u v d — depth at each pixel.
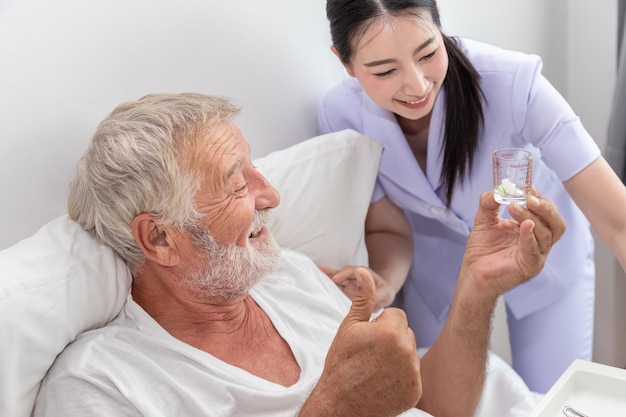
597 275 2.83
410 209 1.88
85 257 1.30
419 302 2.14
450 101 1.67
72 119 1.48
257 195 1.37
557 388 1.24
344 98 1.84
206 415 1.26
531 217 1.29
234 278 1.33
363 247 1.79
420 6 1.46
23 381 1.22
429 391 1.52
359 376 1.16
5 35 1.36
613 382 1.26
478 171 1.76
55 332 1.24
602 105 2.75
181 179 1.27
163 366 1.30
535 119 1.67
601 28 2.66
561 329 2.07
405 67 1.49
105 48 1.51
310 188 1.67
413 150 1.83
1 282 1.20
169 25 1.61
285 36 1.85
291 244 1.67
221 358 1.36
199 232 1.29
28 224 1.44
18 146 1.41
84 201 1.33
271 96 1.84
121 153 1.27
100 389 1.22
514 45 2.53
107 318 1.35
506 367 1.69
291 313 1.47
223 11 1.70
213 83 1.71
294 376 1.38
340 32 1.53
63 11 1.43
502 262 1.36
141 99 1.37
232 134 1.33
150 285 1.36
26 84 1.40
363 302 1.19
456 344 1.46
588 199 1.63
